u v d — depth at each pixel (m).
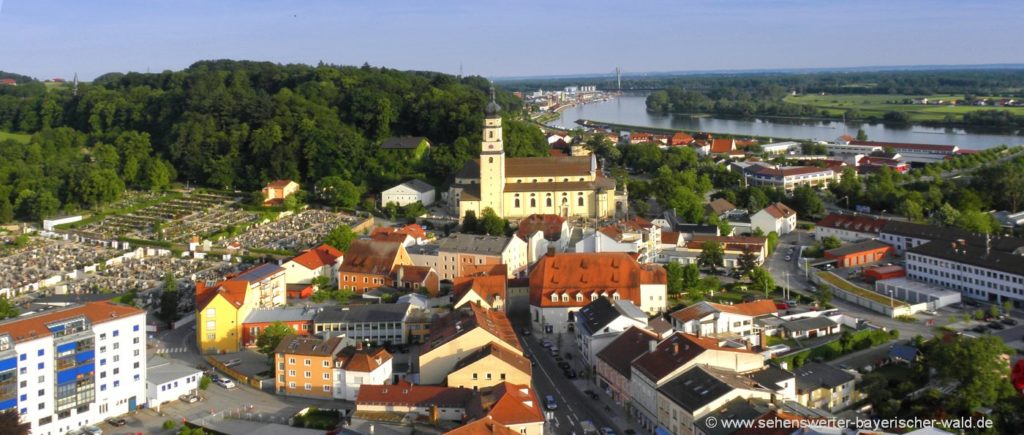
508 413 184.25
